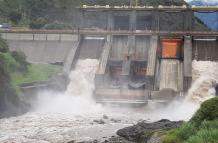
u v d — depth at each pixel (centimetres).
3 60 9225
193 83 10550
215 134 3309
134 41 11819
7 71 8875
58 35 12262
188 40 11462
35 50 12181
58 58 11875
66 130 6894
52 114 8669
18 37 12456
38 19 15362
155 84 10806
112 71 11594
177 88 10656
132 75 11406
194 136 3403
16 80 9744
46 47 12181
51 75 10681
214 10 11844
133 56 11588
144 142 5347
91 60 11538
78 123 7650
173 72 11106
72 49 11644
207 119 3928
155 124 6450
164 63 11388
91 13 15225
